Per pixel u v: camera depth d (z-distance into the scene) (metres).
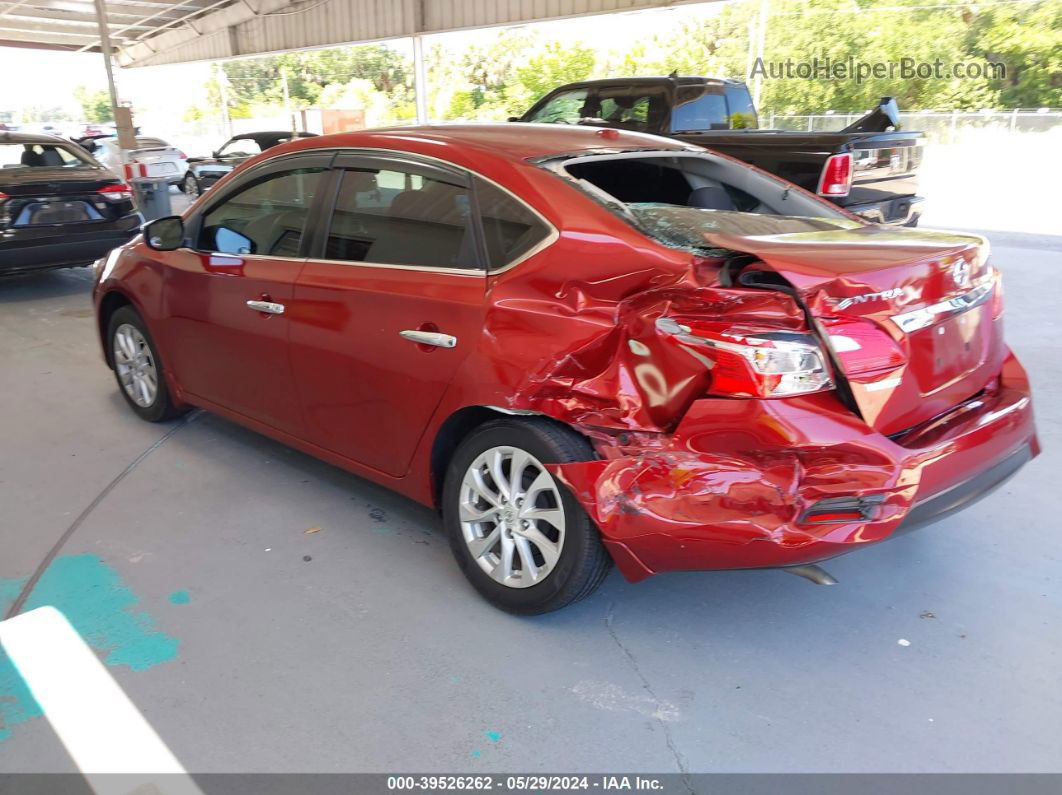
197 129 42.47
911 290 2.49
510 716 2.50
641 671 2.69
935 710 2.50
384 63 46.81
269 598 3.11
